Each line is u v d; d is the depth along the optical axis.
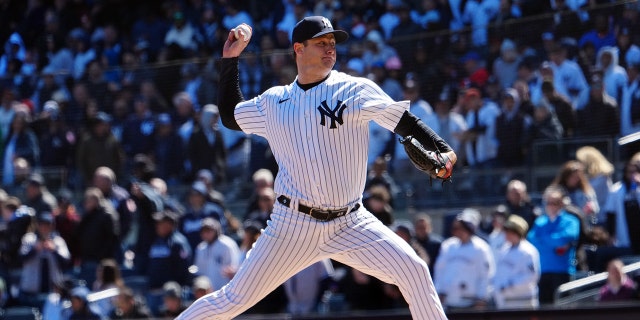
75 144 49.22
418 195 43.09
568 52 41.09
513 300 33.19
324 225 17.92
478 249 33.84
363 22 53.03
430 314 18.03
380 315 30.36
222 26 57.75
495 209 39.88
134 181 43.94
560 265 34.78
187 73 48.09
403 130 17.20
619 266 32.66
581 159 39.25
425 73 43.50
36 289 41.91
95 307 37.09
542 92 41.22
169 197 45.91
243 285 18.39
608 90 40.16
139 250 42.03
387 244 18.05
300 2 55.75
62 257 42.50
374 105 17.30
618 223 37.12
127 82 49.19
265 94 18.38
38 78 50.84
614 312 28.28
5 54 66.00
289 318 31.33
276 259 18.19
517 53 42.09
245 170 45.38
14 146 49.69
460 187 42.44
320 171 17.59
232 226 42.25
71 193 48.38
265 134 18.34
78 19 65.06
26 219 43.56
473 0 49.75
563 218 35.06
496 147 41.88
